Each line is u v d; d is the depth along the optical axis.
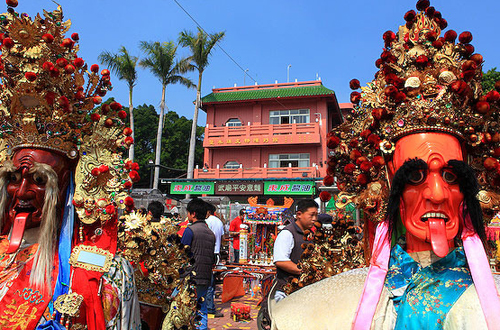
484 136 1.65
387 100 1.72
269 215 8.77
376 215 1.76
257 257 6.76
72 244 2.13
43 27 2.04
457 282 1.50
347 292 1.73
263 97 22.52
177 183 21.47
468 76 1.65
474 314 1.40
